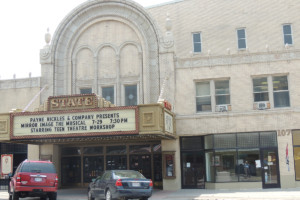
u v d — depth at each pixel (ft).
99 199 70.28
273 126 79.05
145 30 89.04
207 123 81.71
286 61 80.43
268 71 80.79
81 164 93.09
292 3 98.78
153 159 88.22
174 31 104.63
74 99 73.36
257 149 79.46
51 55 91.86
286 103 80.07
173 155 82.33
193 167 83.15
